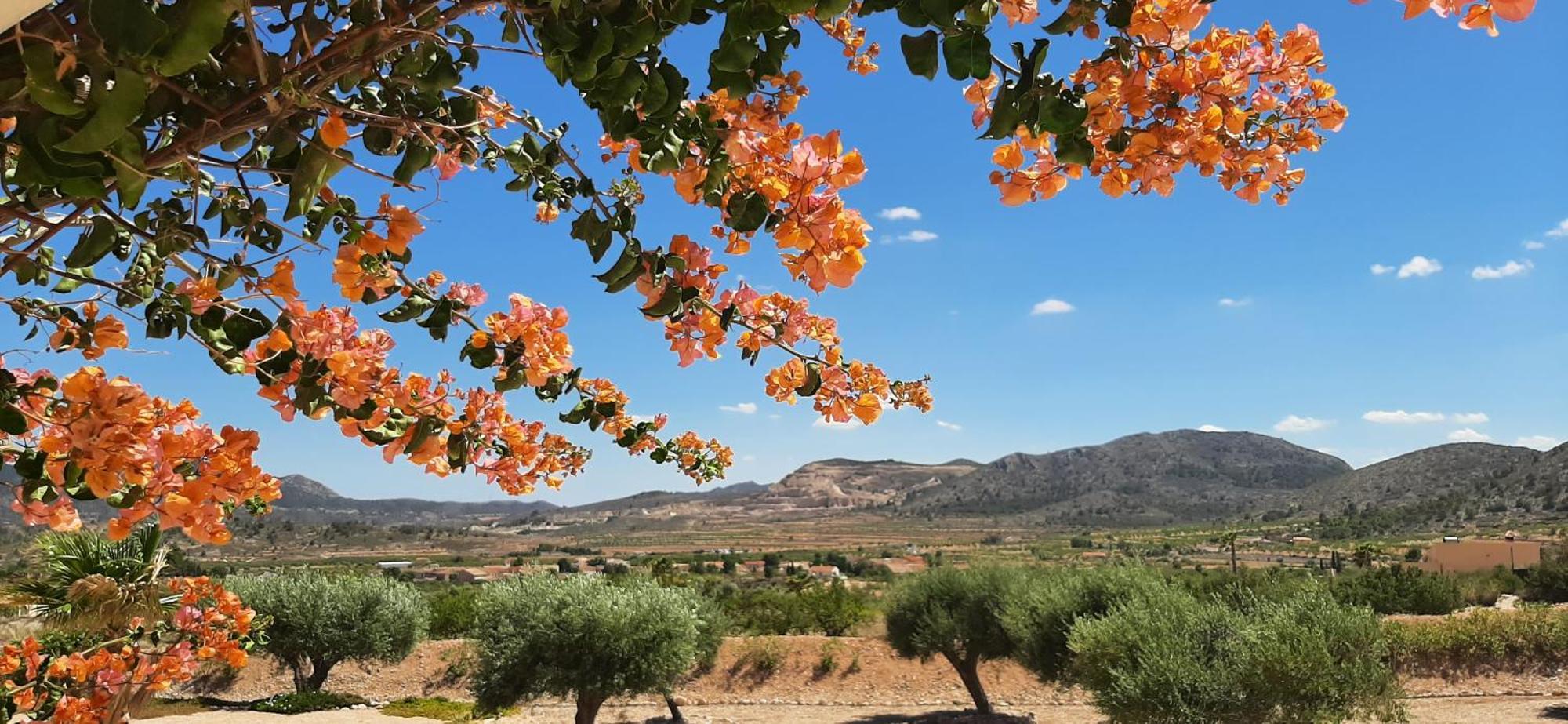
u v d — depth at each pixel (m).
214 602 6.21
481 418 2.28
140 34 0.80
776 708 18.59
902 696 18.95
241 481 1.57
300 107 1.16
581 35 1.15
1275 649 10.49
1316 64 1.55
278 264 1.50
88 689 5.25
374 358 1.67
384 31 1.18
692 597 17.95
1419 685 17.31
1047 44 1.07
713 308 1.76
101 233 1.37
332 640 18.66
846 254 1.38
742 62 1.12
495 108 1.60
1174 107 1.34
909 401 2.51
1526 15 1.17
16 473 1.66
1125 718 10.96
